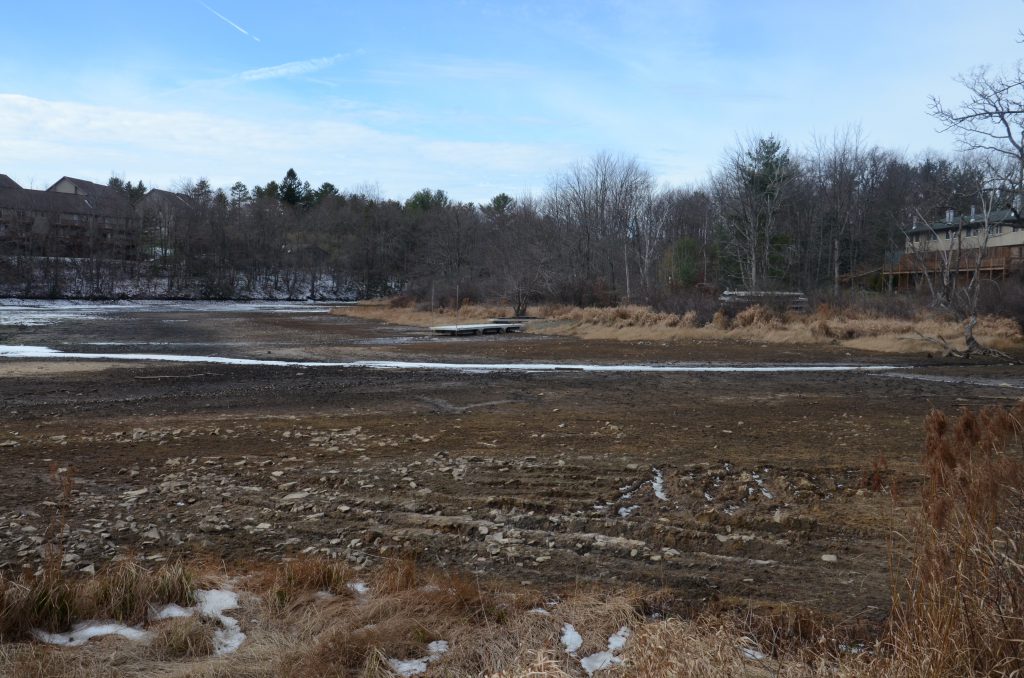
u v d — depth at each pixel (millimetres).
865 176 56844
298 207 112875
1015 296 28938
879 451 9102
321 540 6020
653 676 3496
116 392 14766
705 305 33188
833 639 3963
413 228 97312
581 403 13320
